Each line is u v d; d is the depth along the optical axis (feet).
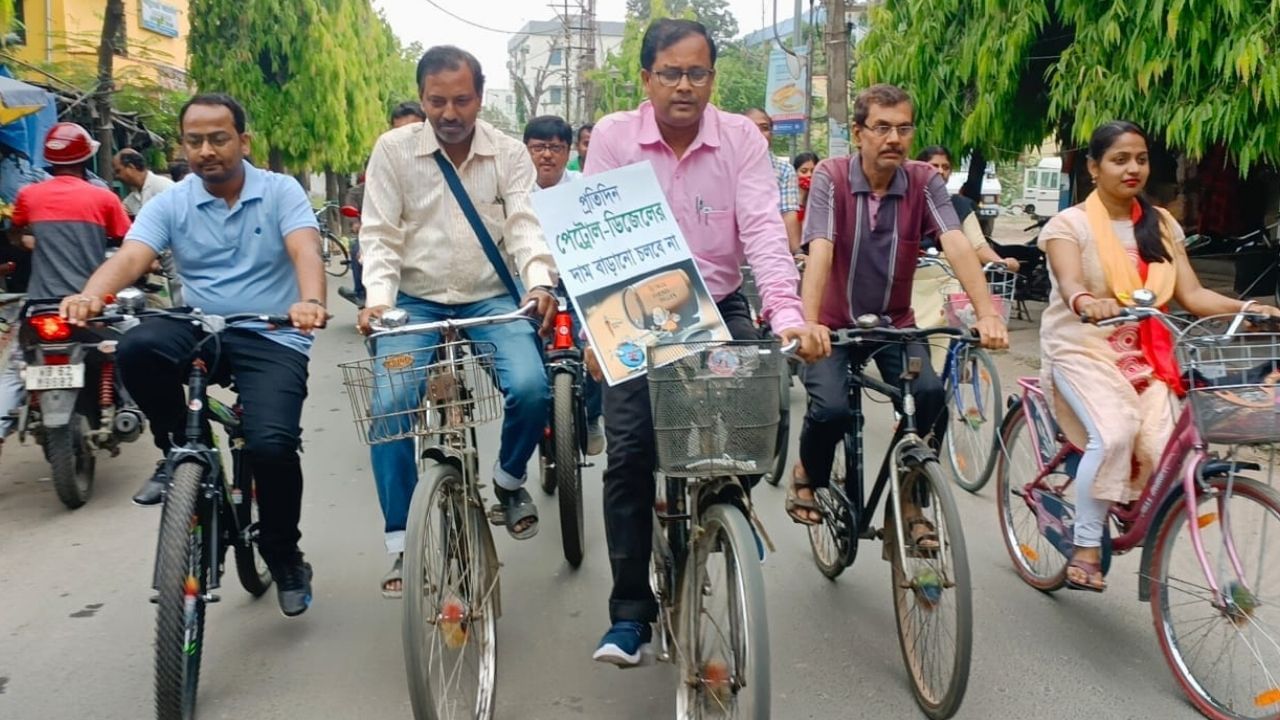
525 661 12.28
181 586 9.99
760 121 26.17
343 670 12.00
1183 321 11.78
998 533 16.58
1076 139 28.04
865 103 12.08
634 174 10.02
